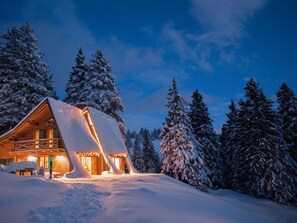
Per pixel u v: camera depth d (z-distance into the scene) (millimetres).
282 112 40438
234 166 37625
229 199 28031
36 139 26094
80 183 14594
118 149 28141
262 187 30484
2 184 10328
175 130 31844
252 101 34031
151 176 21172
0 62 32625
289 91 40750
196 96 41312
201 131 38938
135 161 63781
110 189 12414
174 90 33875
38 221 7137
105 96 37625
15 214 7566
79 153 23188
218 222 8992
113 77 39875
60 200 9750
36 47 35094
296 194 31469
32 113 25234
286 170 31609
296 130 37938
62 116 24281
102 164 27234
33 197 9555
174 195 12438
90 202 9508
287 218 24562
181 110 33094
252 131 32625
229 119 44469
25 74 32594
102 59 40312
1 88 31516
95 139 27391
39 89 33094
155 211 8922
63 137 22375
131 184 14109
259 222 13312
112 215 8117
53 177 21625
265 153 31500
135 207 9070
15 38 33438
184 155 30656
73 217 7750
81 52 43375
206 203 12531
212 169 37875
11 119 30125
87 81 39344
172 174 32031
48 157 26047
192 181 30000
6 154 27266
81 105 30125
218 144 41844
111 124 32250
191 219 8609
